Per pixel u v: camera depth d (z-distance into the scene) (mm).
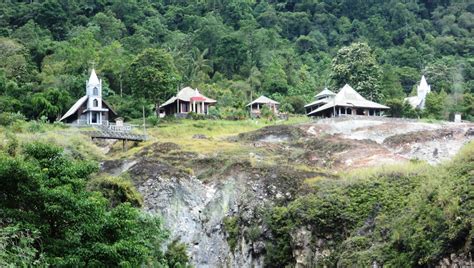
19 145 60938
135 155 80688
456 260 44031
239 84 154250
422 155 85188
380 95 140875
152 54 121938
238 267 63156
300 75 169250
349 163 79438
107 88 137000
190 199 66688
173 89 124875
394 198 58625
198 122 115250
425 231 47438
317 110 124438
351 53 148125
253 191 67500
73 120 112438
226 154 80312
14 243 35156
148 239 43688
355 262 52500
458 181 48469
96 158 79688
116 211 40438
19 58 143375
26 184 37562
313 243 59750
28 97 121812
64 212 37312
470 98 141750
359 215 59219
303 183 67688
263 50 174500
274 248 61812
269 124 117375
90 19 190750
